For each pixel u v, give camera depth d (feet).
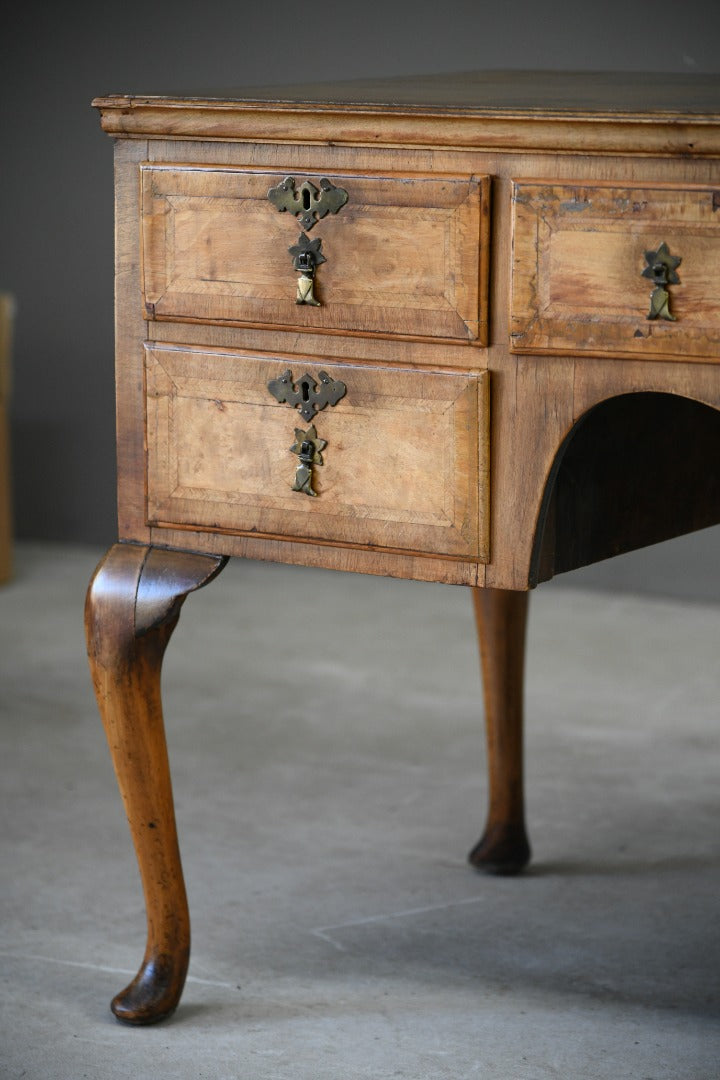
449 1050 6.10
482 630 7.77
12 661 12.07
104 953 7.00
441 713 10.77
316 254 5.42
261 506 5.75
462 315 5.23
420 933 7.20
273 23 15.52
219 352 5.71
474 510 5.37
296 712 10.78
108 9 15.88
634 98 5.76
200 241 5.64
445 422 5.35
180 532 5.98
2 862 8.05
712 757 9.77
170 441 5.88
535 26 14.71
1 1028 6.31
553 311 5.10
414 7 15.06
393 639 12.82
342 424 5.54
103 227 16.08
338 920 7.35
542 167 5.07
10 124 16.29
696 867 7.97
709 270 4.87
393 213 5.28
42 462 16.69
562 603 14.25
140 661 6.08
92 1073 5.95
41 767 9.61
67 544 16.71
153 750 6.17
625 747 9.97
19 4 16.10
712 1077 5.84
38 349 16.52
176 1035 6.26
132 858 8.12
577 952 6.98
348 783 9.32
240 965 6.89
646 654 12.35
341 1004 6.52
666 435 6.36
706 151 4.81
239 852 8.21
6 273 16.52
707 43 14.15
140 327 5.87
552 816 8.75
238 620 13.47
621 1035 6.19
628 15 14.38
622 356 5.05
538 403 5.23
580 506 5.78
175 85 15.88
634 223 4.94
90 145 16.02
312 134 5.37
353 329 5.43
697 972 6.76
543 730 10.35
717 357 4.91
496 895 7.64
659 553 14.55
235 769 9.58
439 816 8.76
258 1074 5.94
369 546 5.59
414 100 5.52
